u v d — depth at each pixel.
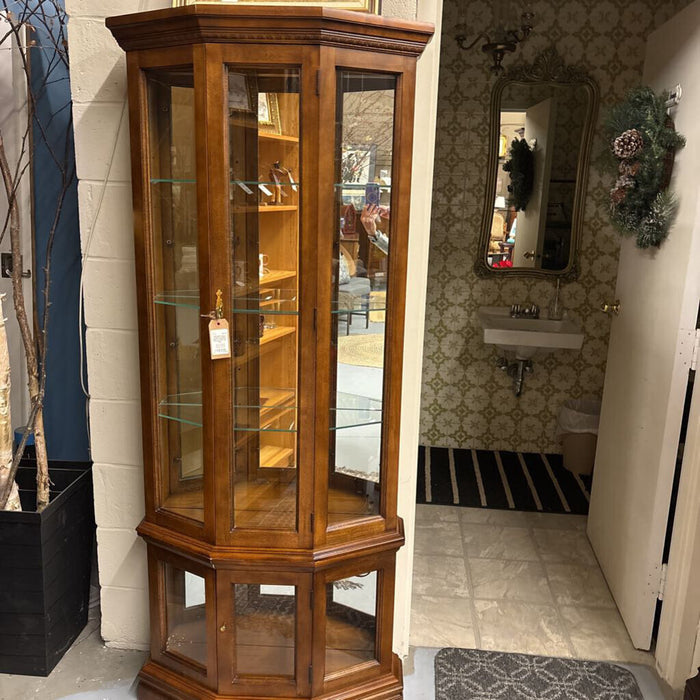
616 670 2.43
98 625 2.60
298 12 1.59
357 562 2.00
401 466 2.30
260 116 1.70
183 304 1.89
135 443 2.29
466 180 4.07
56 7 2.49
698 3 2.27
